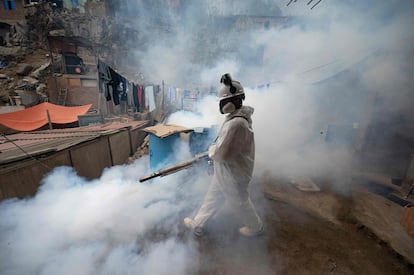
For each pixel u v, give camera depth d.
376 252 2.04
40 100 12.76
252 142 1.92
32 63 18.31
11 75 16.56
